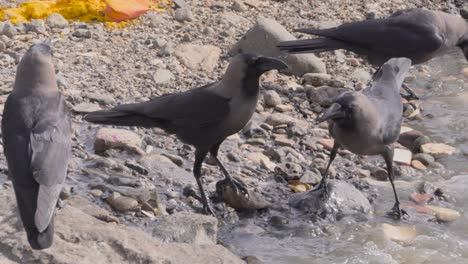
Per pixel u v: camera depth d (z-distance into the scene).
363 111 10.77
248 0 18.02
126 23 16.42
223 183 11.17
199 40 16.05
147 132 12.89
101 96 13.59
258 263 9.91
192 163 12.19
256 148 12.85
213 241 10.04
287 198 11.52
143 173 11.60
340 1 18.66
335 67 15.96
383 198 11.78
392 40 14.80
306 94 14.77
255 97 10.89
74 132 12.55
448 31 15.15
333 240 10.69
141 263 9.02
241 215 11.09
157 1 17.39
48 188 8.27
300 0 18.42
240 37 16.31
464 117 14.45
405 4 18.91
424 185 12.09
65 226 9.37
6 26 15.40
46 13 16.28
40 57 9.44
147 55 15.33
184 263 9.09
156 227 9.89
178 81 14.53
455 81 15.93
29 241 7.88
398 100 11.61
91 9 16.45
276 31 15.48
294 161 12.53
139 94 13.97
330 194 11.40
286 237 10.67
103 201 10.77
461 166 12.88
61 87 13.75
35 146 8.64
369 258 10.34
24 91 9.33
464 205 11.76
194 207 11.01
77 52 15.13
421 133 13.66
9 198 9.71
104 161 11.62
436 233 11.00
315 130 13.55
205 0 17.78
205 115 10.77
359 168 12.59
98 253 9.06
